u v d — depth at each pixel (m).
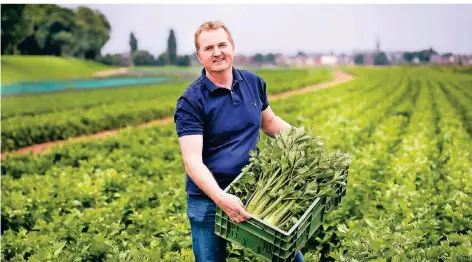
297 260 3.37
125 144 10.07
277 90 20.64
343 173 3.25
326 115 12.89
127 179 6.51
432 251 3.48
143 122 15.11
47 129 12.31
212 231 3.20
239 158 3.18
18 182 6.74
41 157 9.19
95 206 5.87
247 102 3.21
